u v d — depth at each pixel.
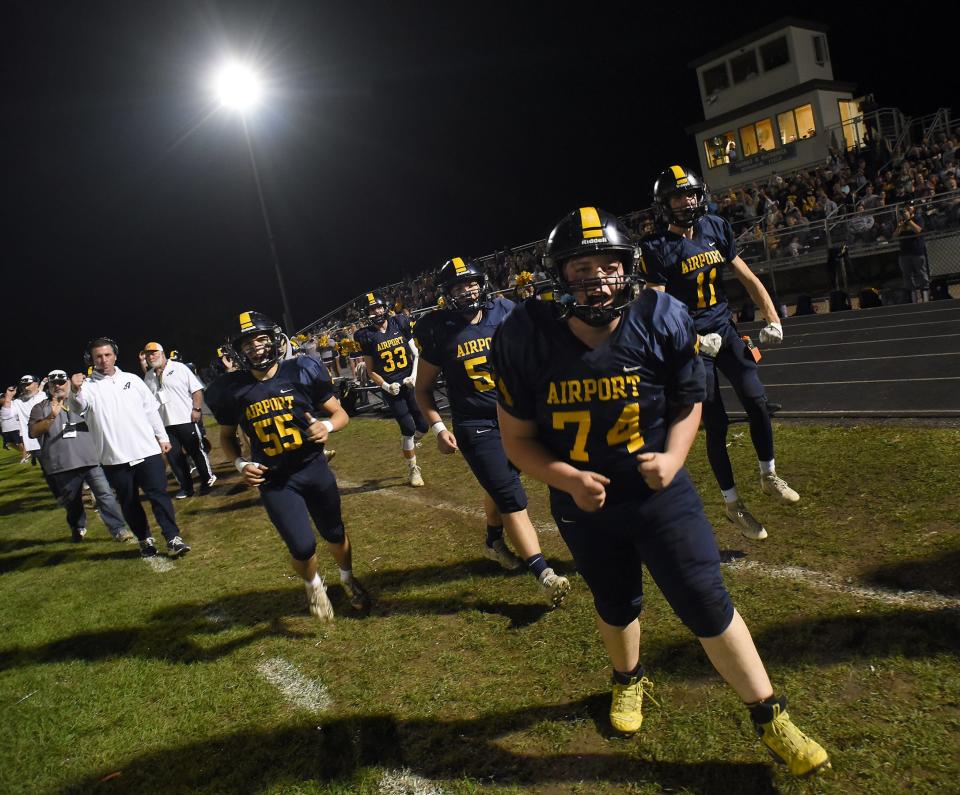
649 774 2.44
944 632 2.79
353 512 6.47
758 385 4.15
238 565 5.64
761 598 3.32
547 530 4.90
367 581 4.68
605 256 2.13
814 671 2.73
